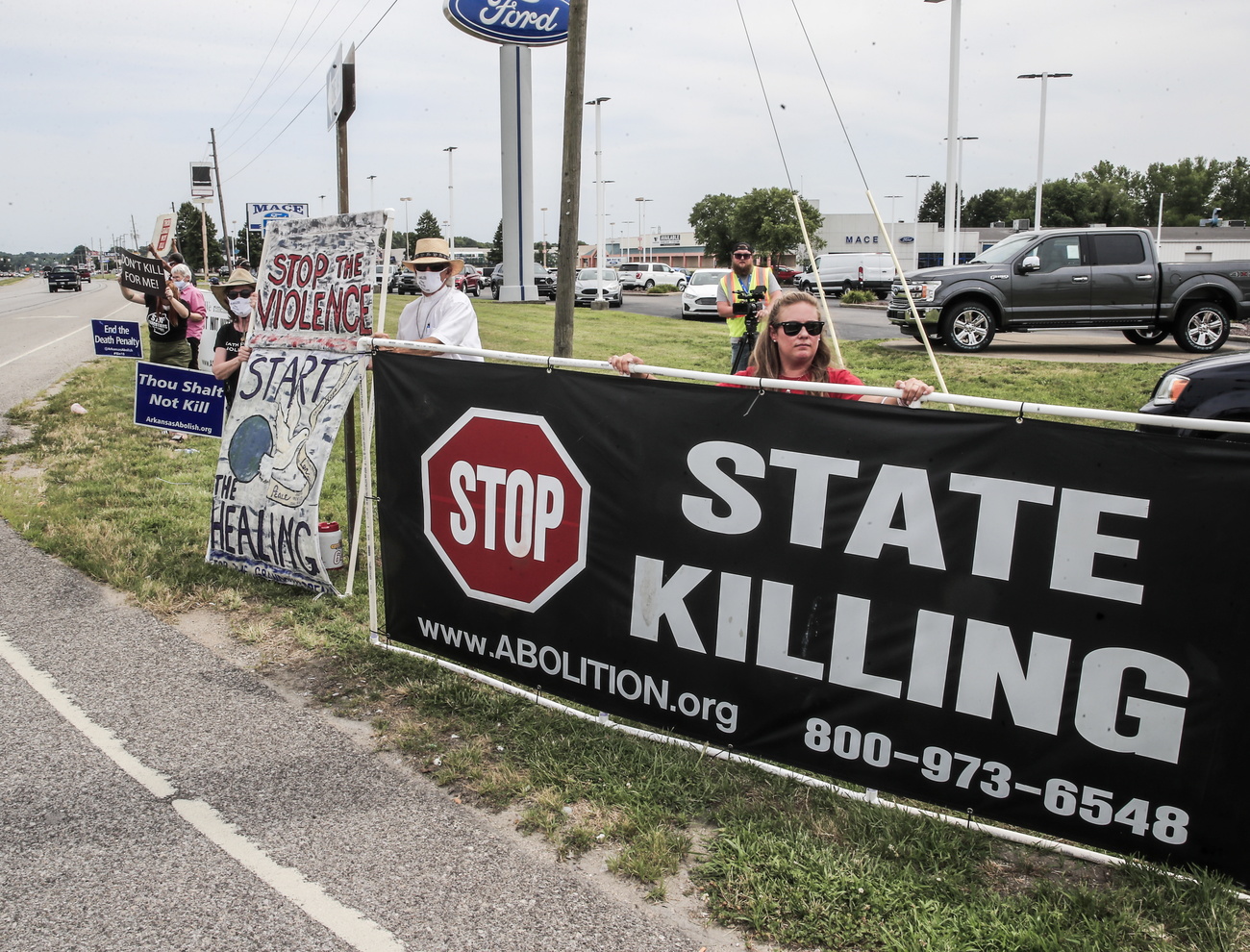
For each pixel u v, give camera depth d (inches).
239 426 229.8
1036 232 605.0
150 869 118.6
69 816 130.5
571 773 140.5
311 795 136.9
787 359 154.9
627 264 2100.1
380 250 207.2
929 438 120.4
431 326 226.4
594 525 149.5
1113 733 113.2
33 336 991.6
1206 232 2568.9
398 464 174.9
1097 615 112.7
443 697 165.9
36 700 167.2
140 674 178.5
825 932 106.3
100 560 238.8
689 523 139.5
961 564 119.8
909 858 119.5
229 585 223.9
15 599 217.6
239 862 120.5
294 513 215.0
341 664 182.5
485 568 164.6
